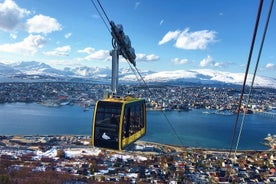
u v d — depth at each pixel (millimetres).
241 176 111875
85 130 186625
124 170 111562
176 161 127562
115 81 21734
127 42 20438
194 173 112625
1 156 122438
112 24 19219
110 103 22469
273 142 171250
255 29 9469
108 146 22453
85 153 135375
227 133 191500
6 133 171375
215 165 124625
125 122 22562
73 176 99438
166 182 99750
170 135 178500
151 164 121125
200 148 154000
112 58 20859
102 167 113500
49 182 90875
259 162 130625
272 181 107812
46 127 191125
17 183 88188
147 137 171500
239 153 146500
